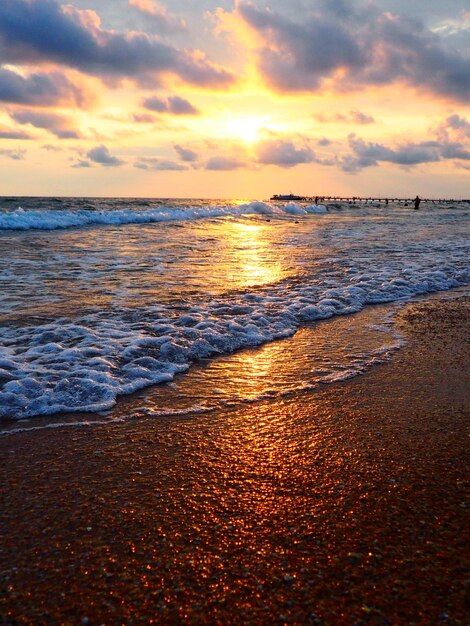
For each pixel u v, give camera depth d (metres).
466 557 2.19
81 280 8.87
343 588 2.00
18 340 5.31
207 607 1.91
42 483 2.78
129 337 5.48
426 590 1.99
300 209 40.16
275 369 4.77
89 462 3.03
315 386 4.35
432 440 3.35
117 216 23.11
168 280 9.10
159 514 2.51
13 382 4.08
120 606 1.91
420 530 2.38
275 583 2.03
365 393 4.20
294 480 2.85
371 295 8.17
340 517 2.48
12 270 9.67
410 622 1.83
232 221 26.58
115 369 4.56
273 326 6.22
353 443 3.30
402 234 19.97
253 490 2.74
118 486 2.77
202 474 2.91
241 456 3.13
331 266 11.05
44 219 19.81
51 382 4.17
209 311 6.78
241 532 2.37
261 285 8.82
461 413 3.80
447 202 107.62
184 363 4.89
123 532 2.36
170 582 2.03
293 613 1.88
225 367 4.82
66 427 3.51
